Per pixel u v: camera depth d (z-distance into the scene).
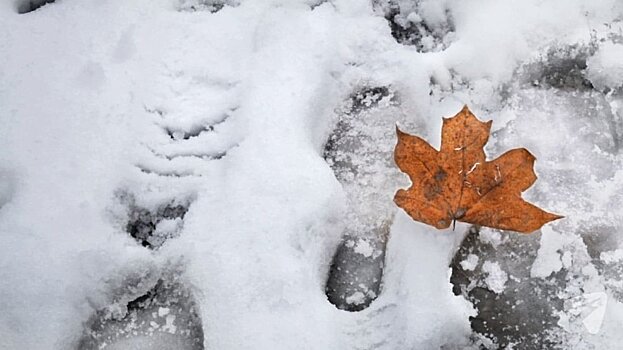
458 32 1.05
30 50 1.05
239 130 1.01
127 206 1.00
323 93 1.02
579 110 1.02
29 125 1.02
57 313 0.94
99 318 0.96
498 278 0.96
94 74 1.04
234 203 0.97
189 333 0.95
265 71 1.02
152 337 0.95
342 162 1.01
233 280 0.94
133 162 1.00
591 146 1.01
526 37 1.04
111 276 0.96
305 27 1.04
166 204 1.00
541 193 0.99
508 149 1.01
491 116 1.02
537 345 0.94
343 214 0.99
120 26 1.06
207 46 1.05
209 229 0.97
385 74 1.04
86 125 1.02
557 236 0.97
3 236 0.97
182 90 1.03
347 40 1.04
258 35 1.04
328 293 0.97
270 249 0.95
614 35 1.04
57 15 1.07
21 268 0.96
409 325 0.92
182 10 1.08
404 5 1.07
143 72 1.04
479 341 0.94
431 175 0.96
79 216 0.98
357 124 1.03
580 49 1.04
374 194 1.00
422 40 1.06
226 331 0.93
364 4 1.06
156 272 0.96
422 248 0.95
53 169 1.00
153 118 1.02
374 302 0.95
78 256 0.96
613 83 1.03
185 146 1.01
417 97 1.03
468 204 0.95
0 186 1.00
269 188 0.97
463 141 0.96
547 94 1.03
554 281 0.96
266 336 0.93
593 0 1.05
